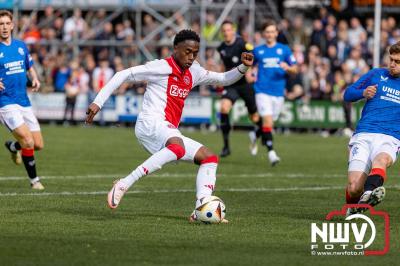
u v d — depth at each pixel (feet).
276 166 136.15
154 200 92.02
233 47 145.69
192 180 113.29
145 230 71.51
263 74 141.49
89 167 128.57
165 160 75.15
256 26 243.19
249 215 81.25
